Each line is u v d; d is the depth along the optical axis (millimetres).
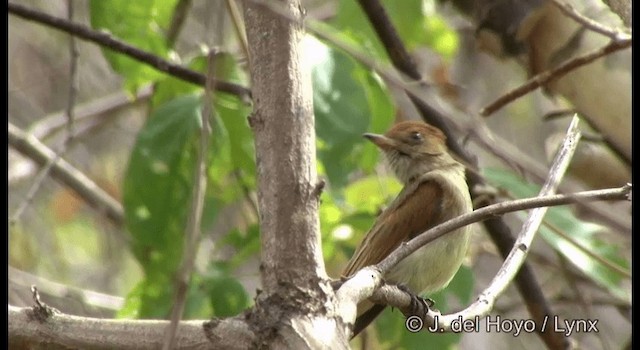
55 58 17875
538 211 7855
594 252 10758
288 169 6461
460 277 11094
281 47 6652
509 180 11109
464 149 11844
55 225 16812
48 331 6332
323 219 11031
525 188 11086
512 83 15555
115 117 16281
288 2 6750
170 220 10570
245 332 6109
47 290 14164
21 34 17656
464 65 15672
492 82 15539
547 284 14328
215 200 11148
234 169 11102
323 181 6449
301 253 6297
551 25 10445
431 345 10977
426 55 16094
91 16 11258
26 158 15570
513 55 10742
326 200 10914
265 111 6582
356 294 6383
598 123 10344
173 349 6145
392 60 11617
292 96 6594
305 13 7023
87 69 17688
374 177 12805
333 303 6238
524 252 7602
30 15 11016
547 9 10406
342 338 6137
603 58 10133
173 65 10602
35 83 17672
